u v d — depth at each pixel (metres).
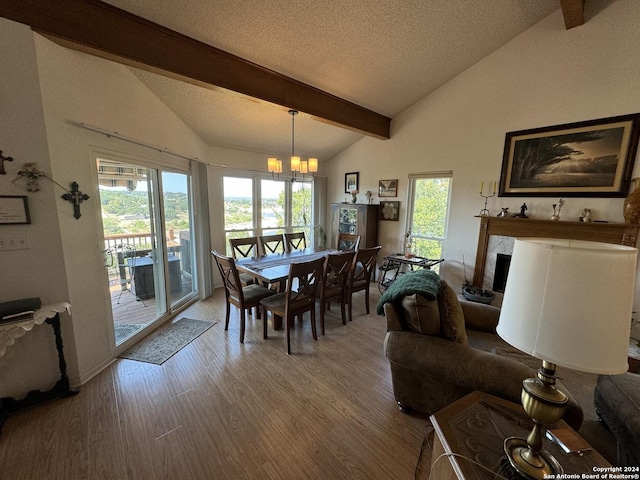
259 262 3.22
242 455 1.56
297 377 2.26
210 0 2.07
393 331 1.86
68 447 1.58
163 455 1.54
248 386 2.13
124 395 2.01
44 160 1.84
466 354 1.58
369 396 2.05
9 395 1.83
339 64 3.07
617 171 2.66
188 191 3.80
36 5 1.70
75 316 2.06
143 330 2.87
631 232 2.55
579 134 2.83
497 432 1.12
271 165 3.23
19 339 1.85
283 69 2.97
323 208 5.97
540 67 3.04
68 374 2.04
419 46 3.04
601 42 2.67
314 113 3.46
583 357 0.77
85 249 2.14
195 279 4.03
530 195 3.20
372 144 4.93
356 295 4.32
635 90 2.53
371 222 4.84
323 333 2.98
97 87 2.19
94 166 2.21
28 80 1.74
